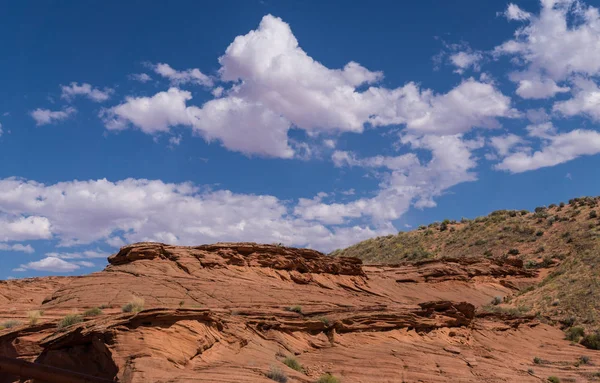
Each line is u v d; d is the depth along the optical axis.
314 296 47.25
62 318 31.47
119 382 19.95
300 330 35.31
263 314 35.16
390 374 31.14
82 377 19.36
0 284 43.12
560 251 80.62
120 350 23.20
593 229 83.38
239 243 50.88
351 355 33.75
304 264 52.84
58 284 46.12
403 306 48.56
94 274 42.56
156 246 47.12
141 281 40.94
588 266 66.94
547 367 41.06
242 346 29.50
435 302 44.84
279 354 31.33
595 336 49.59
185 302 37.97
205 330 27.17
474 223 103.50
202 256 47.38
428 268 68.25
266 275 49.06
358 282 57.16
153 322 25.19
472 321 46.62
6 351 26.45
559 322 55.69
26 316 33.16
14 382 21.03
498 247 89.19
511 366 38.72
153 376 21.67
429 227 110.69
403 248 100.62
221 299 40.22
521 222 97.06
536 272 76.19
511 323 50.97
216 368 24.80
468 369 35.03
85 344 24.50
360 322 38.41
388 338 38.12
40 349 26.41
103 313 32.69
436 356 36.31
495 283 71.25
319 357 33.00
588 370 40.56
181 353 24.45
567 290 61.91
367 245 110.06
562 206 102.31
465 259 72.81
